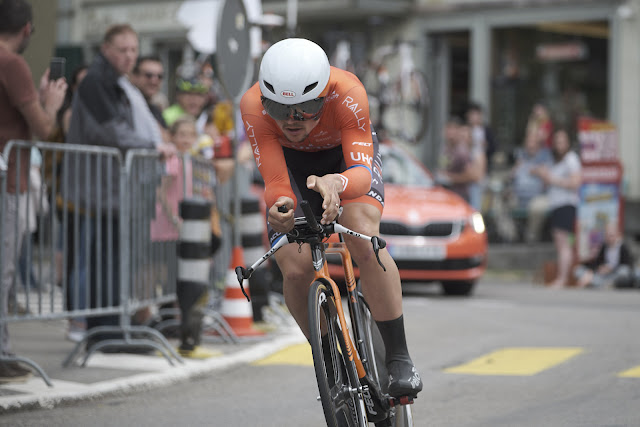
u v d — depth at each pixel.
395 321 11.05
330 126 10.65
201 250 17.33
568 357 17.83
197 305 17.38
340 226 10.08
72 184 17.00
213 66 39.94
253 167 28.97
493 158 40.84
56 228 17.19
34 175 19.03
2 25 15.27
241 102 10.79
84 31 55.88
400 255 27.73
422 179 31.06
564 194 33.78
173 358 17.11
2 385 14.72
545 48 45.28
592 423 12.76
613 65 43.34
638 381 15.48
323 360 9.73
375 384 10.68
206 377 16.30
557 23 44.91
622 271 32.62
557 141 33.94
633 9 42.91
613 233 33.25
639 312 24.77
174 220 18.88
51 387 14.59
